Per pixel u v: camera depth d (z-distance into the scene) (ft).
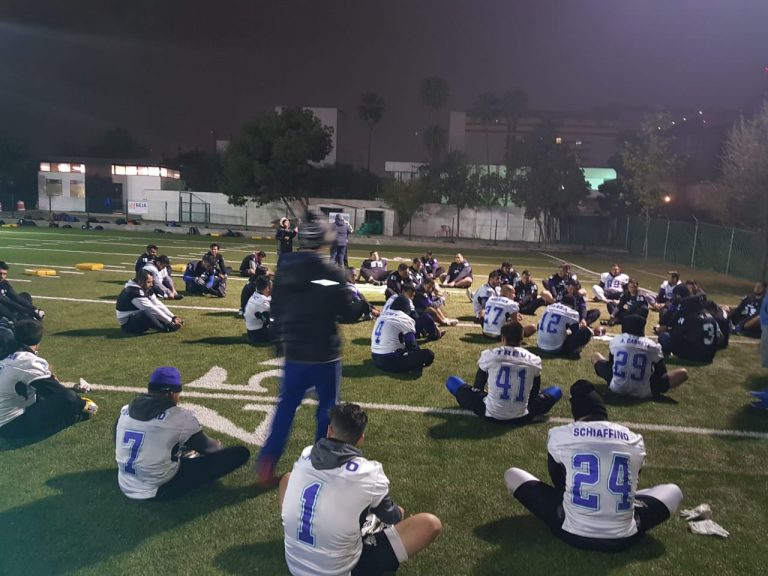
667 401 21.88
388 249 101.30
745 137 67.21
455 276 51.72
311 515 9.59
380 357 24.04
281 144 134.92
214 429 17.79
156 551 11.64
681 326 28.48
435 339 31.07
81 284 45.70
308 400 20.26
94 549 11.63
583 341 27.86
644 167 98.94
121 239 94.17
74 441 16.51
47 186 166.81
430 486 14.61
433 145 154.20
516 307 30.96
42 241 84.28
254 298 27.94
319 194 178.29
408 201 134.72
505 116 178.29
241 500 13.69
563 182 132.36
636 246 107.45
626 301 37.40
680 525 13.20
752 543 12.53
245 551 11.72
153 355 25.86
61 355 25.40
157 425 13.05
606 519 11.61
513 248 115.96
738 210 69.21
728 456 17.12
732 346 32.04
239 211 152.87
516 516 13.33
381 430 18.10
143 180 180.86
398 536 10.42
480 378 19.02
